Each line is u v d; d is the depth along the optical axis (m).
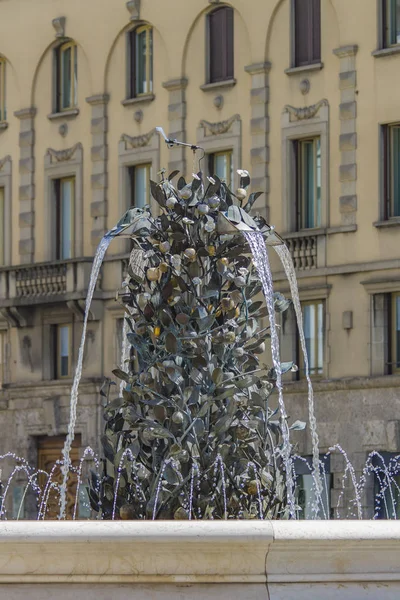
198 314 17.91
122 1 61.72
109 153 62.25
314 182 55.94
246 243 18.33
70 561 13.44
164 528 13.30
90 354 61.06
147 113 61.06
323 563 13.57
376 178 53.94
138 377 18.00
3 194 65.69
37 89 64.75
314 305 55.25
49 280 62.19
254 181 57.28
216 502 17.73
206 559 13.41
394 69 53.75
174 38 60.12
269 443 18.12
